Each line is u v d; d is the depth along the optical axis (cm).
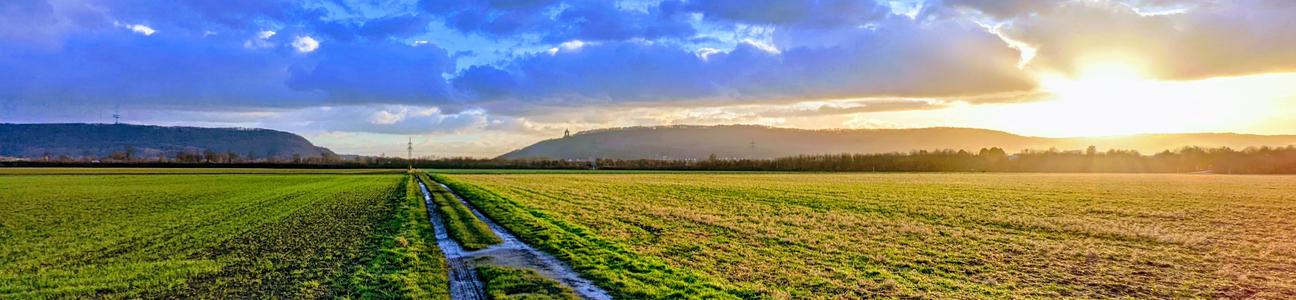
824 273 1695
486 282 1566
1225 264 1892
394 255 1905
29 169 13038
